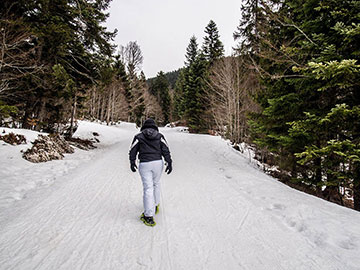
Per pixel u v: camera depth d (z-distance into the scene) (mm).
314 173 6102
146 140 3238
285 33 6805
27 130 8242
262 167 9305
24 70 7961
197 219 3270
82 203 3738
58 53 8766
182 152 10289
